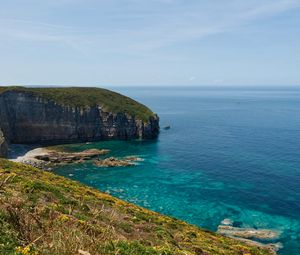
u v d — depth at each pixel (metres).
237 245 35.84
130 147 115.31
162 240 24.62
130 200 63.97
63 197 27.56
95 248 11.82
